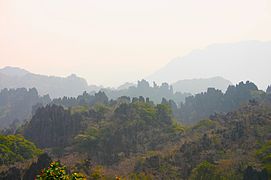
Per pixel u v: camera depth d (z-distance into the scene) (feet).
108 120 504.43
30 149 398.42
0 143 387.55
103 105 573.33
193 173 328.90
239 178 300.20
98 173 339.77
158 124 510.99
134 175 341.82
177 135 475.31
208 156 353.92
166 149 425.28
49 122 494.59
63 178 93.81
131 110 516.73
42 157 308.40
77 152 433.89
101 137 456.86
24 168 339.57
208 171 321.73
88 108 565.12
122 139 454.81
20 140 410.11
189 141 422.82
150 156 390.01
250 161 324.60
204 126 483.51
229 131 399.65
